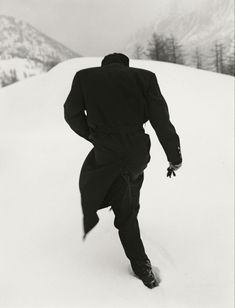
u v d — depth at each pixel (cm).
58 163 561
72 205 388
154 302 243
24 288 252
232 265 295
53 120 1026
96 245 302
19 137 784
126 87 233
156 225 353
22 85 1531
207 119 845
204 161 565
